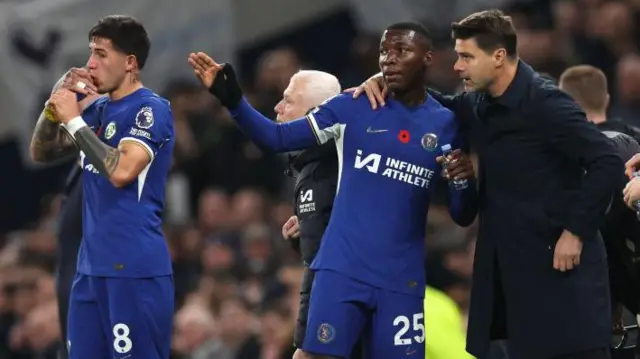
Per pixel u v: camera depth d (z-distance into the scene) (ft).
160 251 89.81
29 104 168.66
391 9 169.37
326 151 91.50
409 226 87.45
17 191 184.96
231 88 86.33
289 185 167.53
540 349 85.97
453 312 105.09
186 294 156.97
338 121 87.66
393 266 86.79
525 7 171.73
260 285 150.61
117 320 88.79
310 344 86.02
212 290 149.38
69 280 102.78
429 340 102.94
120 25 90.12
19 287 159.63
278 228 159.53
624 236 92.94
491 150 86.58
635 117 153.07
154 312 89.30
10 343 158.20
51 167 184.24
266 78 171.01
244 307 147.23
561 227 85.40
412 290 87.30
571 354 85.66
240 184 171.63
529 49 152.87
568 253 84.48
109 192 89.20
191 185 172.96
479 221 88.43
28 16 168.04
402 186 87.25
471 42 85.76
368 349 88.07
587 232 84.28
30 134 169.37
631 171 88.94
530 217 85.66
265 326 137.08
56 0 168.45
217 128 173.37
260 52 183.73
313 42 183.32
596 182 84.02
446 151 87.86
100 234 89.10
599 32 162.40
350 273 86.12
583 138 84.28
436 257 132.26
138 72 91.40
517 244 86.12
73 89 88.79
